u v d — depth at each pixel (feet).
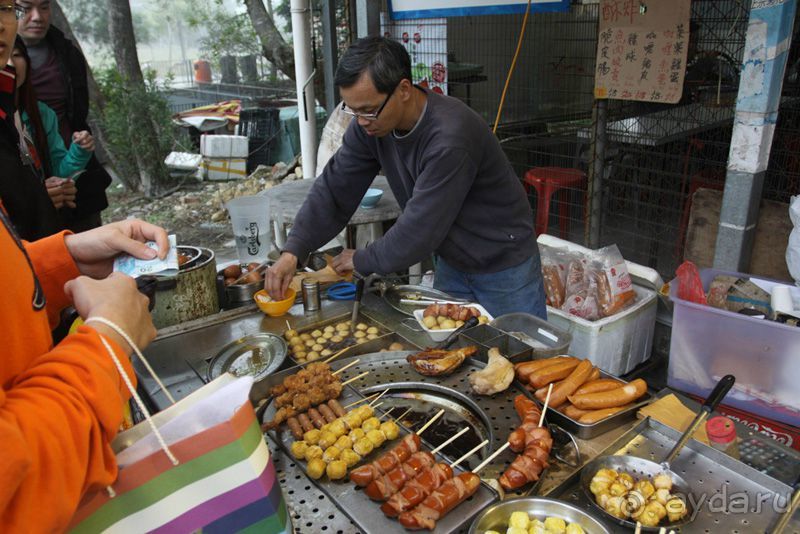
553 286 12.03
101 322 3.04
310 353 7.23
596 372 6.25
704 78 14.65
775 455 5.78
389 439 5.50
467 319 7.66
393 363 6.86
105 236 4.39
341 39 18.84
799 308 8.50
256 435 3.41
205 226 26.12
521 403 5.75
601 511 4.61
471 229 8.95
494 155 8.39
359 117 7.55
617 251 11.44
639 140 15.20
